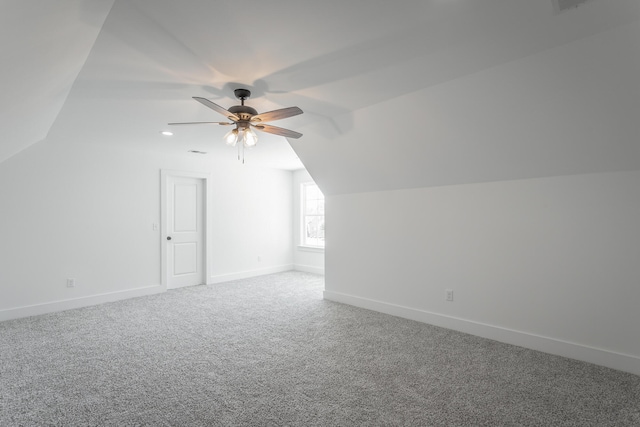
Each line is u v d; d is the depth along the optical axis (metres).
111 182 4.42
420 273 3.57
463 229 3.24
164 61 2.06
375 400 2.00
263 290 5.00
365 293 4.09
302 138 3.82
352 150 3.62
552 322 2.71
